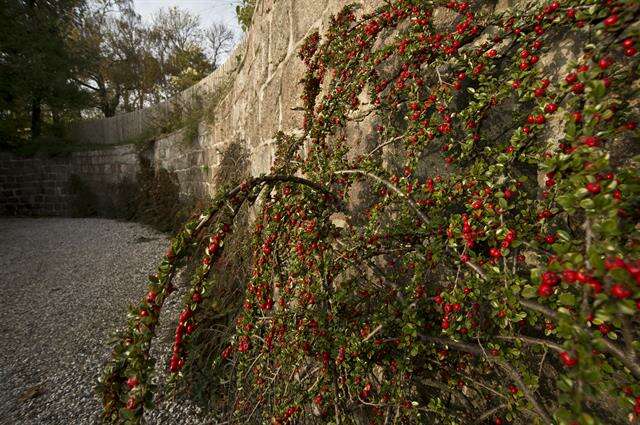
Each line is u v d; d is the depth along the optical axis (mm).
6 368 2432
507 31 928
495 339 894
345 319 1245
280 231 1436
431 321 1058
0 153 10242
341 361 1143
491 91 961
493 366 995
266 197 1462
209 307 2365
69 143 11523
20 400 2074
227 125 4941
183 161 7102
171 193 7727
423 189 1151
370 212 1435
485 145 1054
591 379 506
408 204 1196
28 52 10180
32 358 2543
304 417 1608
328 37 1661
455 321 904
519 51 905
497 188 910
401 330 1039
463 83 1168
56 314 3271
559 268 588
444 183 1077
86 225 8133
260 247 1484
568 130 683
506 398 926
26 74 10188
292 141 2131
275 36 2896
